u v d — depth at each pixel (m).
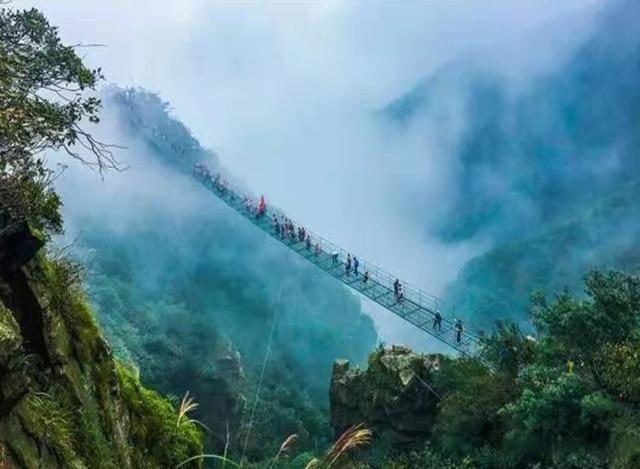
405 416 27.41
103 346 5.04
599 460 15.12
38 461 3.34
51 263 4.70
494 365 23.75
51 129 3.89
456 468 19.92
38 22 4.05
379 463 25.70
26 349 4.01
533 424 17.20
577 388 16.53
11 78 3.80
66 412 3.96
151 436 5.20
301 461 26.34
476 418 21.52
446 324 30.41
